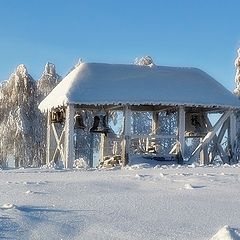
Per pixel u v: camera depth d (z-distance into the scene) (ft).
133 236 19.69
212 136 87.92
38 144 156.66
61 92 85.25
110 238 19.38
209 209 26.13
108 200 28.99
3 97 160.56
